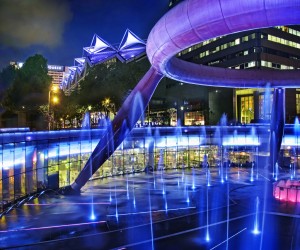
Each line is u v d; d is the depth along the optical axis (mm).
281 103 34969
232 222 18766
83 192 28062
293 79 31781
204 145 43688
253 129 43906
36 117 67688
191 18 15141
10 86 65062
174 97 96562
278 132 35500
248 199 24328
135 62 70125
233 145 43969
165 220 19453
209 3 14195
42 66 62281
